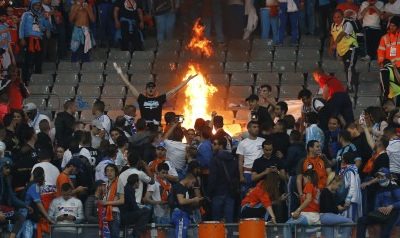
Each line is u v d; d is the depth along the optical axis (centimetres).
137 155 5747
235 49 7500
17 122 6122
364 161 5875
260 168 5800
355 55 7112
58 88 7306
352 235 5678
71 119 6269
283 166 5831
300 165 5750
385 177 5684
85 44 7444
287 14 7488
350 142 5862
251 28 7588
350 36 7106
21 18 7306
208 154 5919
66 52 7606
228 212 5800
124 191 5684
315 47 7500
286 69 7362
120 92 7281
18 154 5931
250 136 5903
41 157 5819
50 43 7550
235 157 5941
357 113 7038
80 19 7444
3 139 5969
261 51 7469
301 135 6128
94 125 6250
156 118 6425
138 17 7531
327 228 5675
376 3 7412
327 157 6000
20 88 6850
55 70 7438
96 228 5744
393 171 5753
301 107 6631
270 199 5722
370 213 5653
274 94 7181
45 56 7538
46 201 5781
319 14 7556
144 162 5775
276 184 5731
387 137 5772
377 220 5647
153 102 6438
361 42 7269
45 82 7356
